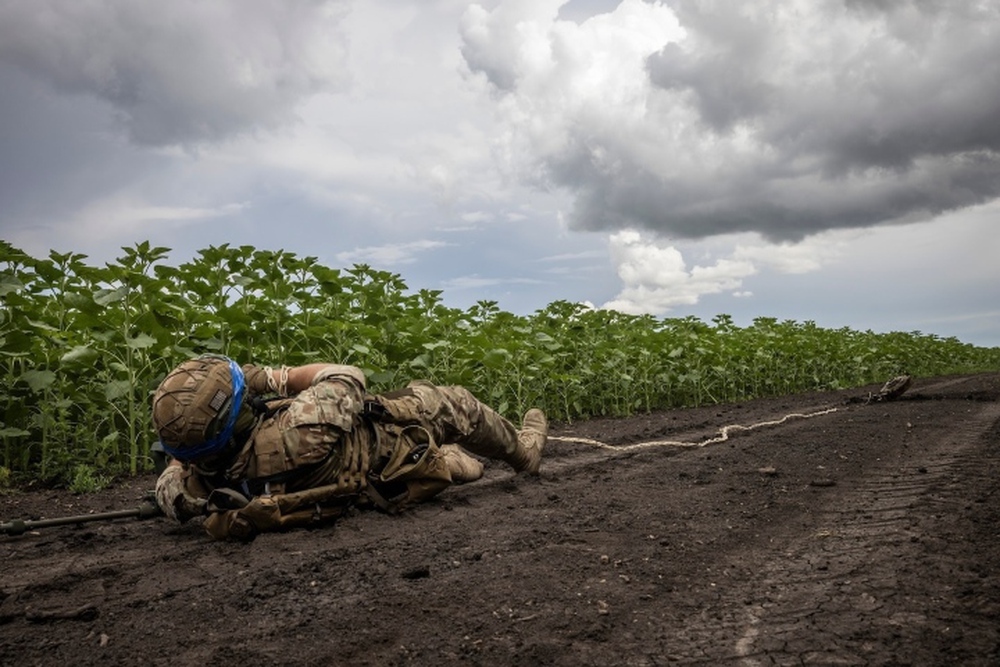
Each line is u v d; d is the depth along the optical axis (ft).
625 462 19.56
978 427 23.41
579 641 7.26
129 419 19.42
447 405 14.38
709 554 10.25
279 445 11.84
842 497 13.73
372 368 24.16
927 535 10.27
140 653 7.40
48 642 7.74
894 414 28.63
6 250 19.52
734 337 52.90
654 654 6.91
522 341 32.42
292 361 22.90
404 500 13.17
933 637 6.84
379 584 9.25
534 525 12.07
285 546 11.27
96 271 19.21
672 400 45.70
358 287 26.81
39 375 18.26
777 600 8.20
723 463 18.11
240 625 8.05
